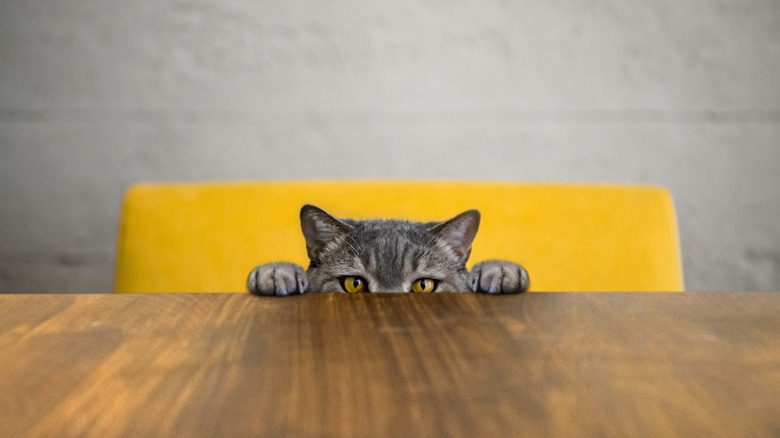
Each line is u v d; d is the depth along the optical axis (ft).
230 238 5.68
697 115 9.60
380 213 5.97
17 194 9.34
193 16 9.34
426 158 9.57
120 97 9.34
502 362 2.34
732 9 9.50
